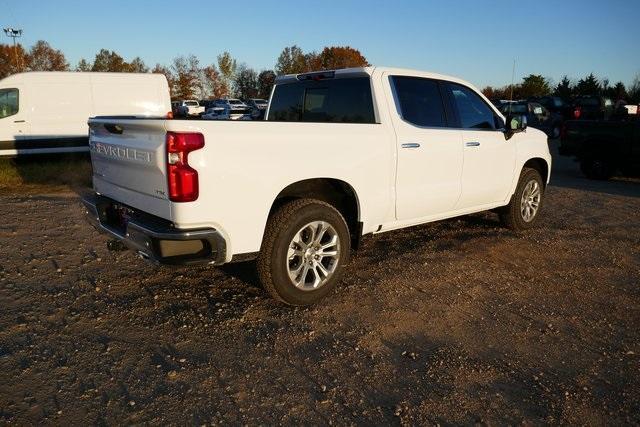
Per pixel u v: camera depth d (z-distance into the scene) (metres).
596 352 3.64
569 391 3.16
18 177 11.11
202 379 3.16
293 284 4.03
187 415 2.82
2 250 5.57
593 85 45.22
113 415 2.80
